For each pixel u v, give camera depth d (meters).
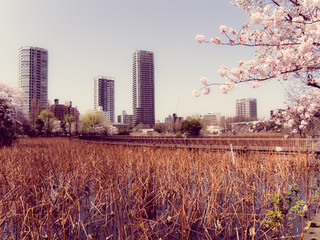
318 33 4.50
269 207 4.65
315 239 2.75
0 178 5.96
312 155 7.31
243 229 4.02
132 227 3.98
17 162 7.99
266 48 5.98
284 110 11.02
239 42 5.12
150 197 5.39
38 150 12.05
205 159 7.59
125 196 5.36
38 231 3.68
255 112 178.38
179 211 4.24
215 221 4.34
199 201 4.80
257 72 4.85
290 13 5.09
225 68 5.05
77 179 5.98
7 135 17.39
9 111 29.61
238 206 4.55
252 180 5.63
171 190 5.18
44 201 4.50
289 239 3.76
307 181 5.50
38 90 124.62
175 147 11.09
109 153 9.89
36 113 74.69
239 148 9.09
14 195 4.74
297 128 11.05
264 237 4.05
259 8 5.81
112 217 4.85
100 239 4.00
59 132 62.41
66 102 116.19
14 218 4.45
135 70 170.00
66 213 4.29
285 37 5.17
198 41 5.11
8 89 33.50
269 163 6.60
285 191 4.95
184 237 3.83
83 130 51.38
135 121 169.25
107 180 5.54
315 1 4.53
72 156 9.19
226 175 5.59
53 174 6.45
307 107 9.70
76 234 4.13
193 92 5.16
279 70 4.99
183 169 5.99
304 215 4.61
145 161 7.17
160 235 4.28
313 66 4.84
